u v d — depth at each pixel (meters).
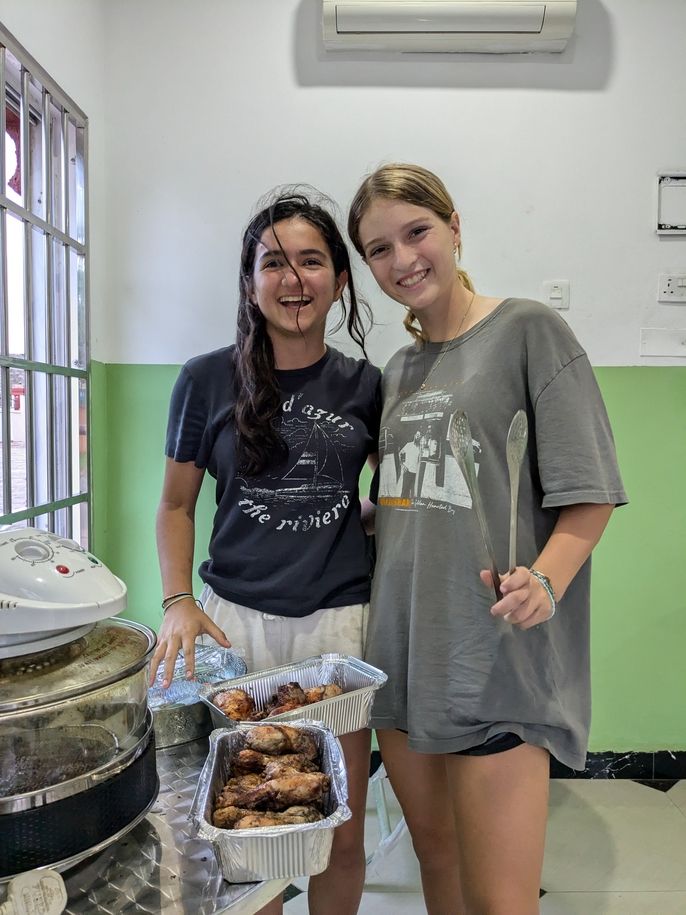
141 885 0.64
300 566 1.08
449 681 0.94
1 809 0.59
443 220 1.00
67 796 0.61
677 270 1.94
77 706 0.64
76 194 1.72
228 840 0.61
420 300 1.00
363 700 0.91
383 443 1.09
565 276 1.94
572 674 0.96
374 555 1.21
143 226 1.91
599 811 1.83
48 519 1.60
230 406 1.12
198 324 1.93
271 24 1.89
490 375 0.95
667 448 1.97
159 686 0.97
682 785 1.97
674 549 1.98
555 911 1.44
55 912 0.59
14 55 1.36
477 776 0.92
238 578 1.11
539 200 1.93
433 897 1.14
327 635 1.09
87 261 1.75
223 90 1.90
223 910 0.60
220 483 1.15
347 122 1.91
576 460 0.87
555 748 0.92
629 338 1.95
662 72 1.91
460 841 0.95
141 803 0.69
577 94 1.91
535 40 1.84
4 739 0.61
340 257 1.14
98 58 1.84
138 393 1.93
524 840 0.90
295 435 1.10
